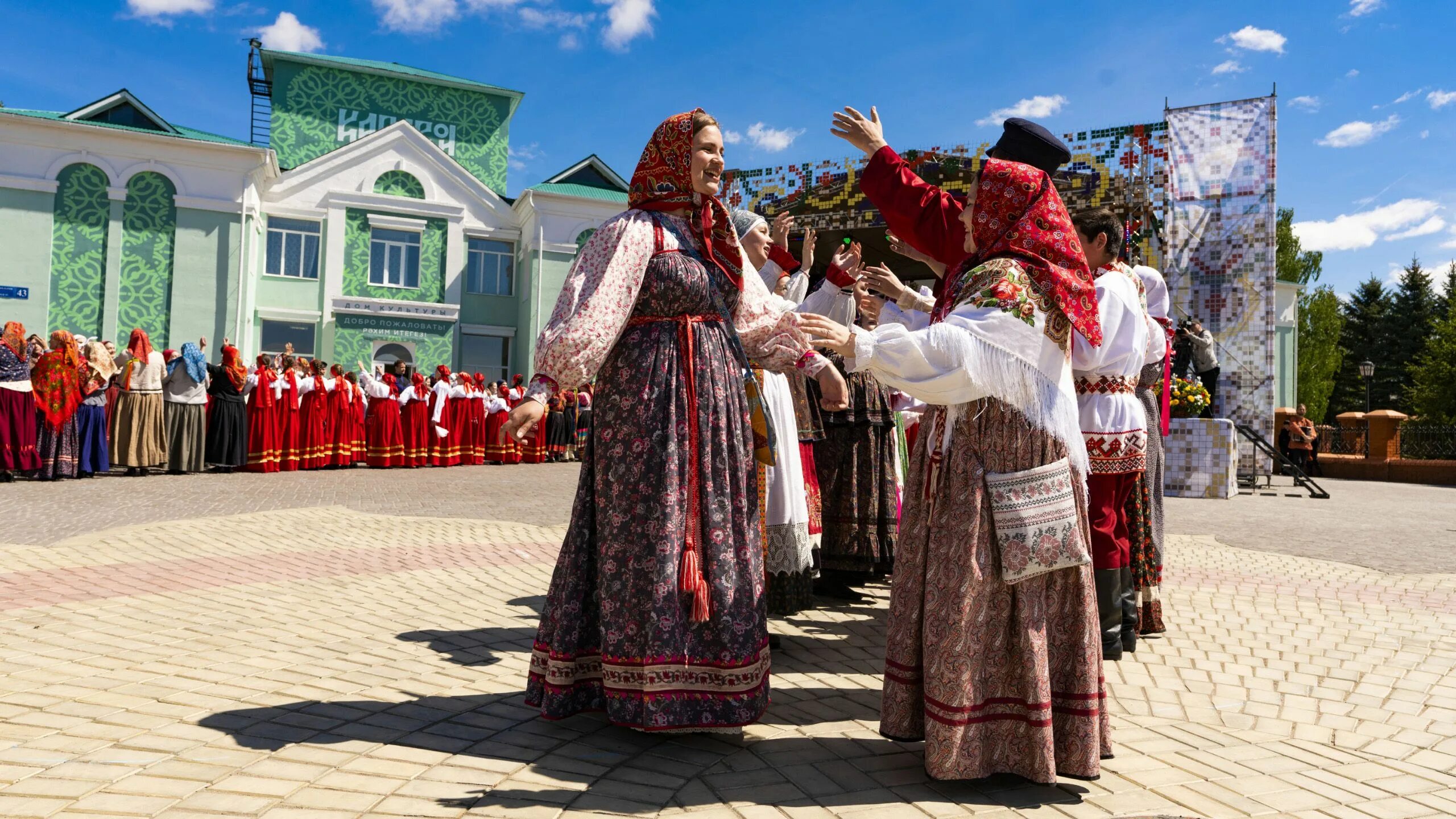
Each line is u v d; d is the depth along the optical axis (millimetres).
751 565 2670
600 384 2736
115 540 6234
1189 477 12602
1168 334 4574
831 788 2320
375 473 14570
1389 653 3852
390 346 27359
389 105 32438
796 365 2869
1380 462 21531
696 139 2723
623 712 2559
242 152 24266
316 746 2496
